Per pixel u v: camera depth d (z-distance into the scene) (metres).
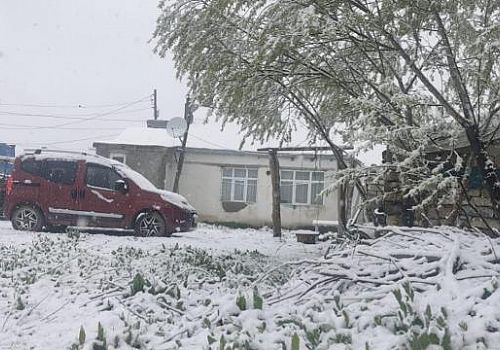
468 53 6.45
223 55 8.94
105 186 13.60
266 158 25.70
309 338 4.02
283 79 8.86
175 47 9.66
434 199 6.75
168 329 5.17
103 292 6.66
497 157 7.42
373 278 5.11
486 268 4.74
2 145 22.86
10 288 7.14
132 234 14.09
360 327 4.12
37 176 13.52
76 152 13.89
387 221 9.70
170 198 13.97
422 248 5.29
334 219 25.16
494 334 3.55
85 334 4.89
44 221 13.41
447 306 4.04
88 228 13.66
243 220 25.86
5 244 10.63
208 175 26.11
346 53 8.13
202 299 6.22
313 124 11.39
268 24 6.95
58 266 7.96
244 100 9.48
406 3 6.47
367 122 6.30
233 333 4.40
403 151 6.17
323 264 5.66
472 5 6.50
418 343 3.48
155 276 7.54
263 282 7.07
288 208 25.48
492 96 6.10
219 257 9.85
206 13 8.59
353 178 6.51
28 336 5.36
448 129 6.30
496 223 7.33
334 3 6.92
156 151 25.75
